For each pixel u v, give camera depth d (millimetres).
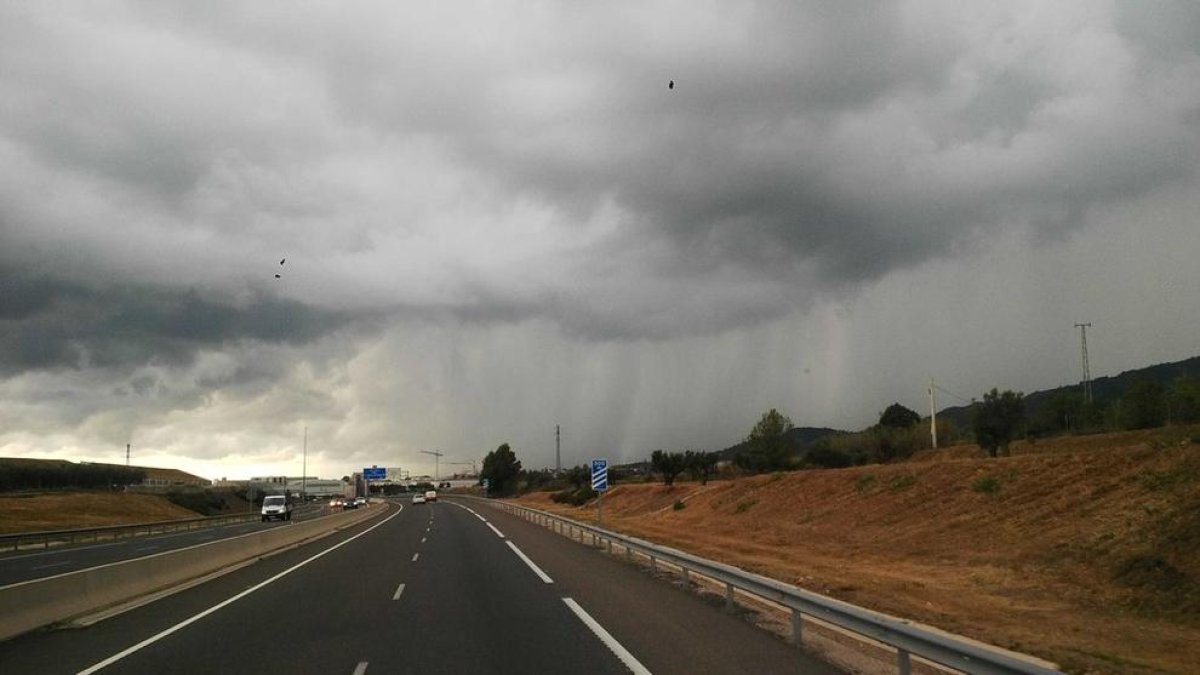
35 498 76938
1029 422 58750
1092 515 22328
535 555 28797
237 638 12859
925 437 60625
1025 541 22953
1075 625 14516
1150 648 12555
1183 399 42188
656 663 10492
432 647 11805
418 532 44906
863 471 41125
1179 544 17812
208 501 108938
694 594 17781
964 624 14445
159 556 20516
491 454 160250
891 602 17078
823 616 10727
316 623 14273
